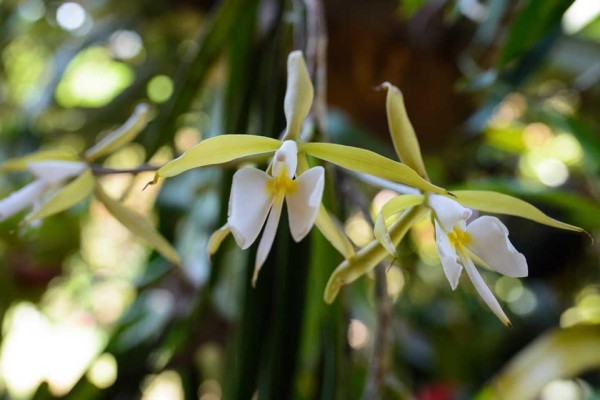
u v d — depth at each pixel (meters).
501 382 0.51
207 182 0.56
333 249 0.40
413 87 0.59
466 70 0.57
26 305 0.94
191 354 0.56
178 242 0.59
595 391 0.75
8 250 0.82
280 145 0.29
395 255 0.26
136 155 0.84
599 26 0.73
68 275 0.96
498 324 0.87
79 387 0.50
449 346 0.82
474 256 0.31
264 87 0.46
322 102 0.36
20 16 0.87
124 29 0.79
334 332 0.40
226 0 0.45
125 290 0.95
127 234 1.04
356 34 0.56
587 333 0.50
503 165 0.89
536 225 0.79
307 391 0.44
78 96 1.04
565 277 0.89
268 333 0.41
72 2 0.85
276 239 0.41
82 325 1.01
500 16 0.48
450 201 0.30
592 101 0.78
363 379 0.53
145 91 0.79
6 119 0.94
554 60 0.71
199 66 0.47
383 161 0.28
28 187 0.36
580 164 0.66
